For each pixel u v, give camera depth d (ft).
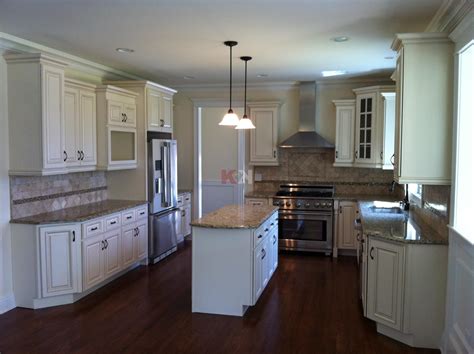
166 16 11.09
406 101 10.84
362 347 11.07
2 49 13.10
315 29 12.21
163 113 19.99
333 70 18.56
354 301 14.33
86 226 14.32
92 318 12.85
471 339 8.70
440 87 10.66
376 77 20.27
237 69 18.57
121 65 17.81
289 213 20.49
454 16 9.98
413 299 10.95
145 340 11.43
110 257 15.78
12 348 10.96
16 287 13.65
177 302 14.16
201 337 11.61
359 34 12.75
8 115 13.32
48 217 14.11
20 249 13.51
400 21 11.40
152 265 18.57
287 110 22.17
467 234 9.37
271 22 11.58
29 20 11.47
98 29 12.34
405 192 16.42
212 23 11.69
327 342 11.35
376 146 19.01
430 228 12.34
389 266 11.32
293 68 18.17
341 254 20.61
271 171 22.48
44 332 11.89
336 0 9.86
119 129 17.15
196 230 13.12
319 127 21.75
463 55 9.88
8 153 13.39
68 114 14.80
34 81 13.07
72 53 15.49
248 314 13.19
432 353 10.75
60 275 13.75
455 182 10.09
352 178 21.58
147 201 18.45
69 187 16.44
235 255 12.89
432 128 10.75
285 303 14.14
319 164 21.93
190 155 23.59
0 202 13.23
